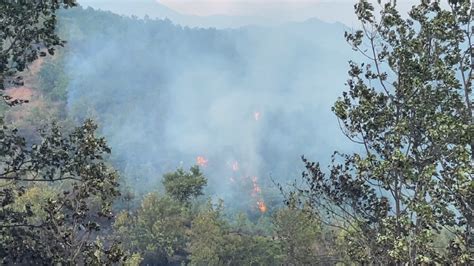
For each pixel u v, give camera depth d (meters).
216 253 50.50
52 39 13.58
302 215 32.44
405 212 12.97
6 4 12.66
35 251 12.72
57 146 13.56
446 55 13.73
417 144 13.22
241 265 50.31
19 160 13.28
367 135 14.50
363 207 15.12
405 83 13.59
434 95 13.34
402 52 13.52
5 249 12.52
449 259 12.73
